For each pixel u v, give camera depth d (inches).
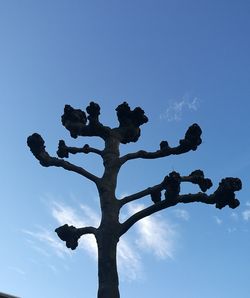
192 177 332.5
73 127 347.9
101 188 306.2
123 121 355.6
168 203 293.6
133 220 292.2
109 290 261.9
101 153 334.6
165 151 335.9
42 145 330.3
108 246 279.1
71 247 301.4
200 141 342.0
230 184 305.9
